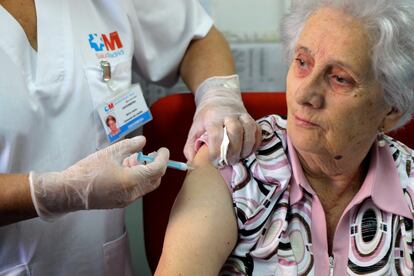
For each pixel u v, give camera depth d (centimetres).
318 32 98
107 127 141
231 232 110
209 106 139
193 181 117
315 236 111
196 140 131
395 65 97
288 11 111
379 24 95
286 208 112
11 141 126
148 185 123
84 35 142
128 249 159
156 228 152
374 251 110
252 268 111
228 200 113
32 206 121
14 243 132
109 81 143
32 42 134
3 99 125
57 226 136
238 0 187
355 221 112
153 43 164
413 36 97
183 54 168
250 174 115
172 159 153
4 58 127
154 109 152
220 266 107
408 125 145
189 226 107
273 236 111
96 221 142
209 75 158
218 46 169
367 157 117
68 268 141
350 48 96
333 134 103
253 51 193
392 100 103
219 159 120
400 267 110
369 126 105
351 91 99
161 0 160
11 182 121
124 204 125
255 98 153
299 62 103
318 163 111
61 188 121
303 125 104
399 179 115
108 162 123
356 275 109
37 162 133
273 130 123
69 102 136
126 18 149
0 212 120
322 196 115
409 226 111
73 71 137
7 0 132
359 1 96
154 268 154
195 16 169
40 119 131
